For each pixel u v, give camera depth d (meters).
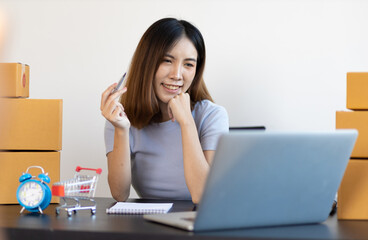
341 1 2.90
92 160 3.09
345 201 1.25
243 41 2.97
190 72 1.84
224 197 1.01
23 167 1.60
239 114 2.99
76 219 1.22
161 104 1.91
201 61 1.92
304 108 2.95
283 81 2.95
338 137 1.08
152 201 1.63
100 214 1.31
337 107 2.92
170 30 1.79
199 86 1.96
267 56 2.96
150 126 1.95
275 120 2.97
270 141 1.00
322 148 1.07
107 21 3.07
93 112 3.09
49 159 1.61
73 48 3.10
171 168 1.91
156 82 1.83
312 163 1.08
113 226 1.10
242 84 2.98
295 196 1.10
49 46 3.11
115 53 3.07
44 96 3.13
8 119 1.61
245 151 0.98
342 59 2.91
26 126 1.61
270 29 2.95
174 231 1.03
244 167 0.99
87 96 3.09
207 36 2.99
